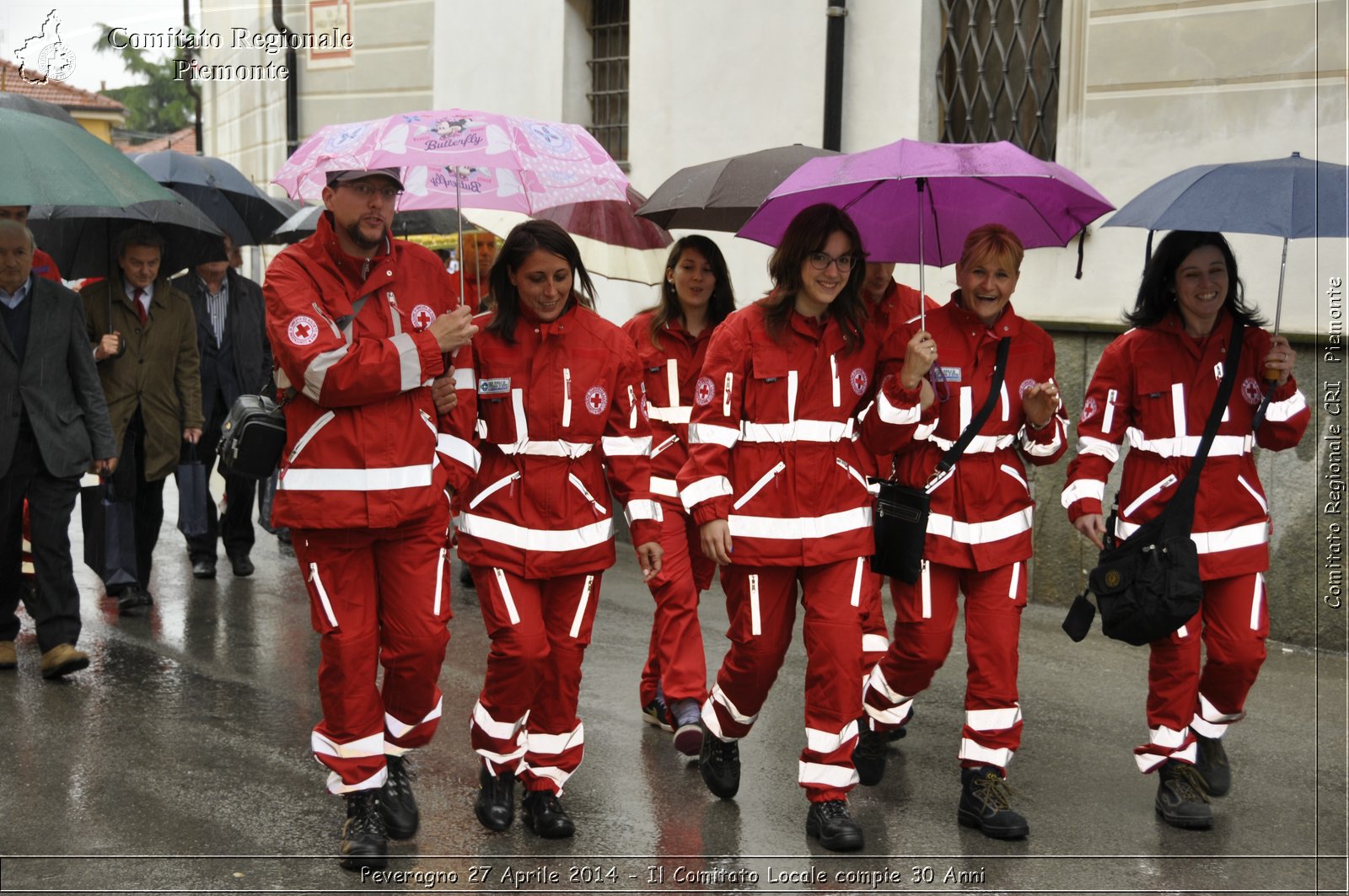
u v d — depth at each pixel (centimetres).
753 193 573
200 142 1598
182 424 773
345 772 425
